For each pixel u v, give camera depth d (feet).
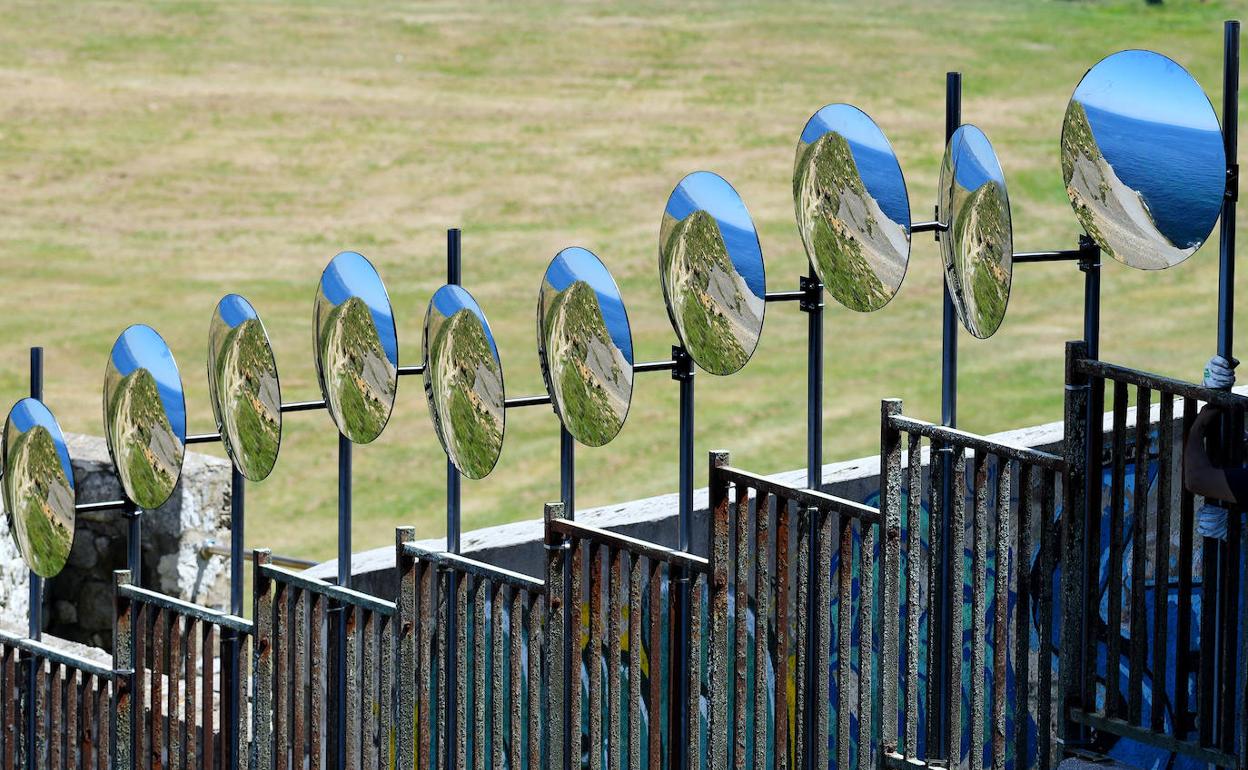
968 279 23.00
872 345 140.15
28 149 187.73
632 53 235.81
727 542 23.70
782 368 135.33
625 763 28.86
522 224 174.09
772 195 181.47
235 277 154.40
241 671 27.99
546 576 25.00
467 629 27.63
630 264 161.38
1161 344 138.21
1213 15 249.34
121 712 29.17
